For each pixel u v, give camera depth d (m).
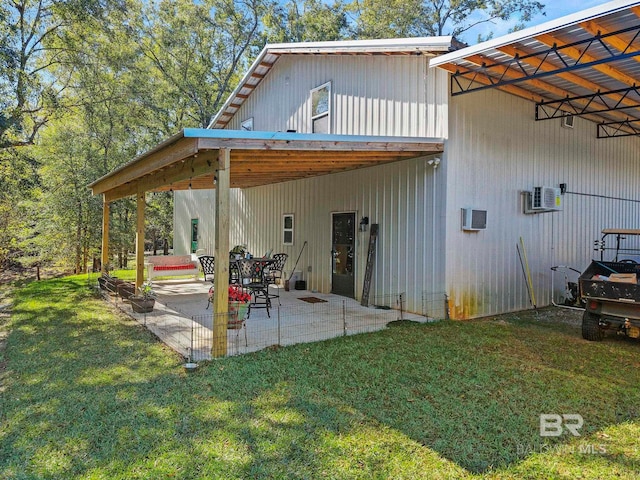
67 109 15.81
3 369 4.40
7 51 12.63
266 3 22.81
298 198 10.38
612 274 5.81
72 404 3.43
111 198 10.09
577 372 4.23
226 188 4.66
